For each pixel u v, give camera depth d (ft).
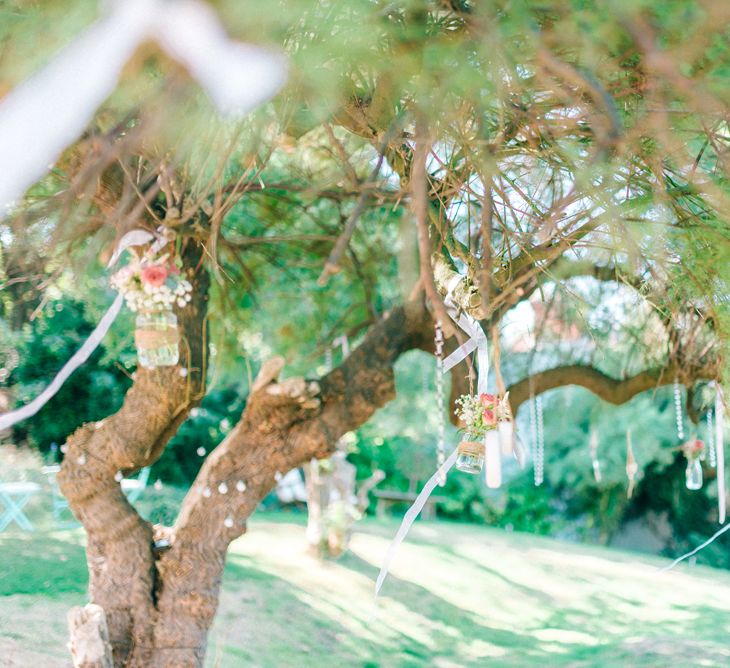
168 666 15.75
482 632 32.76
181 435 46.37
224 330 21.35
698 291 13.67
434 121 8.39
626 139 7.47
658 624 34.17
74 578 29.37
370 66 7.74
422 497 14.17
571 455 51.21
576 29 6.22
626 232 8.04
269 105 9.72
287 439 17.21
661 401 48.06
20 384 39.01
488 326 18.34
